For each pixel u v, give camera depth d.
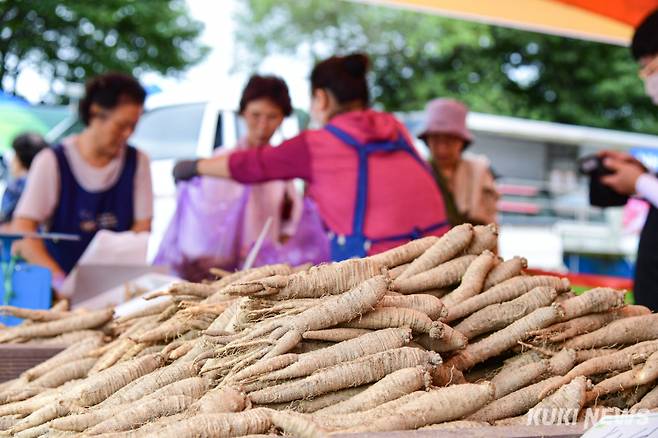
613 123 16.20
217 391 1.87
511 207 9.43
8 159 7.43
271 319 2.06
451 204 5.82
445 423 1.84
